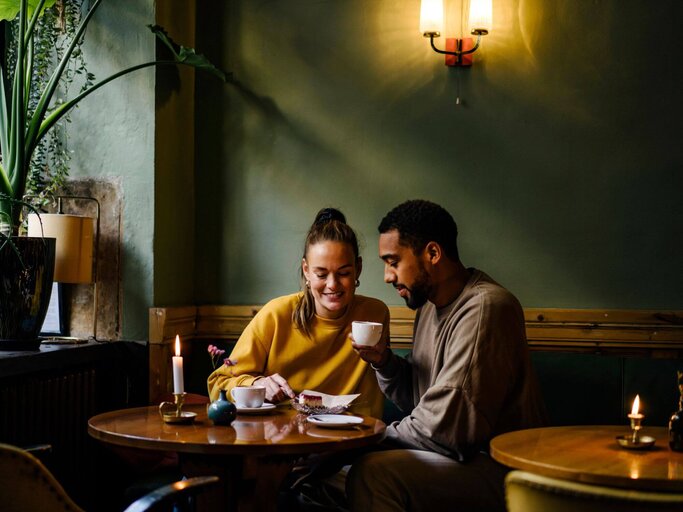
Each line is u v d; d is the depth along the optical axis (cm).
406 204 262
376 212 368
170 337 359
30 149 325
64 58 330
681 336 331
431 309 273
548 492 156
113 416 248
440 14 347
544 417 254
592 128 347
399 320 358
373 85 369
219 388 274
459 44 354
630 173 343
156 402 335
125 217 361
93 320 365
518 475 162
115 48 362
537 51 352
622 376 334
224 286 384
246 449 206
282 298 292
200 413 254
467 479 236
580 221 347
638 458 190
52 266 316
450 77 360
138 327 359
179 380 237
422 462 236
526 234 352
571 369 337
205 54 385
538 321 345
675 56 341
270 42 380
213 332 381
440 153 361
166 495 187
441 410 237
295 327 284
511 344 243
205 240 386
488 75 356
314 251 273
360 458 241
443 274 257
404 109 365
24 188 323
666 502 149
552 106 350
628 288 343
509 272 354
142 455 309
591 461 186
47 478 178
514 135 354
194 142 388
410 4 365
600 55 347
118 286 362
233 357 282
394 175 366
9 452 170
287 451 208
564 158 349
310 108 376
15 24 358
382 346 269
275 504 225
